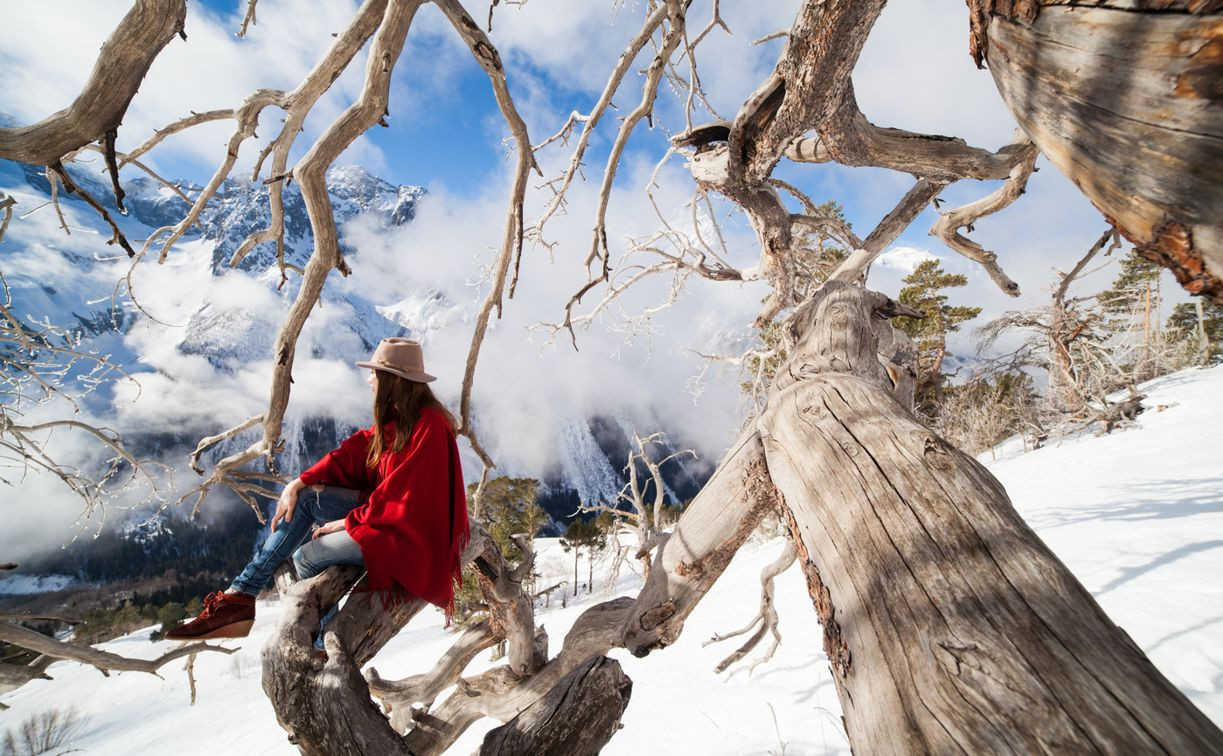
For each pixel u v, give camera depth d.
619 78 1.93
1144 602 5.54
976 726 0.83
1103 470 12.77
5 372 3.54
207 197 2.02
